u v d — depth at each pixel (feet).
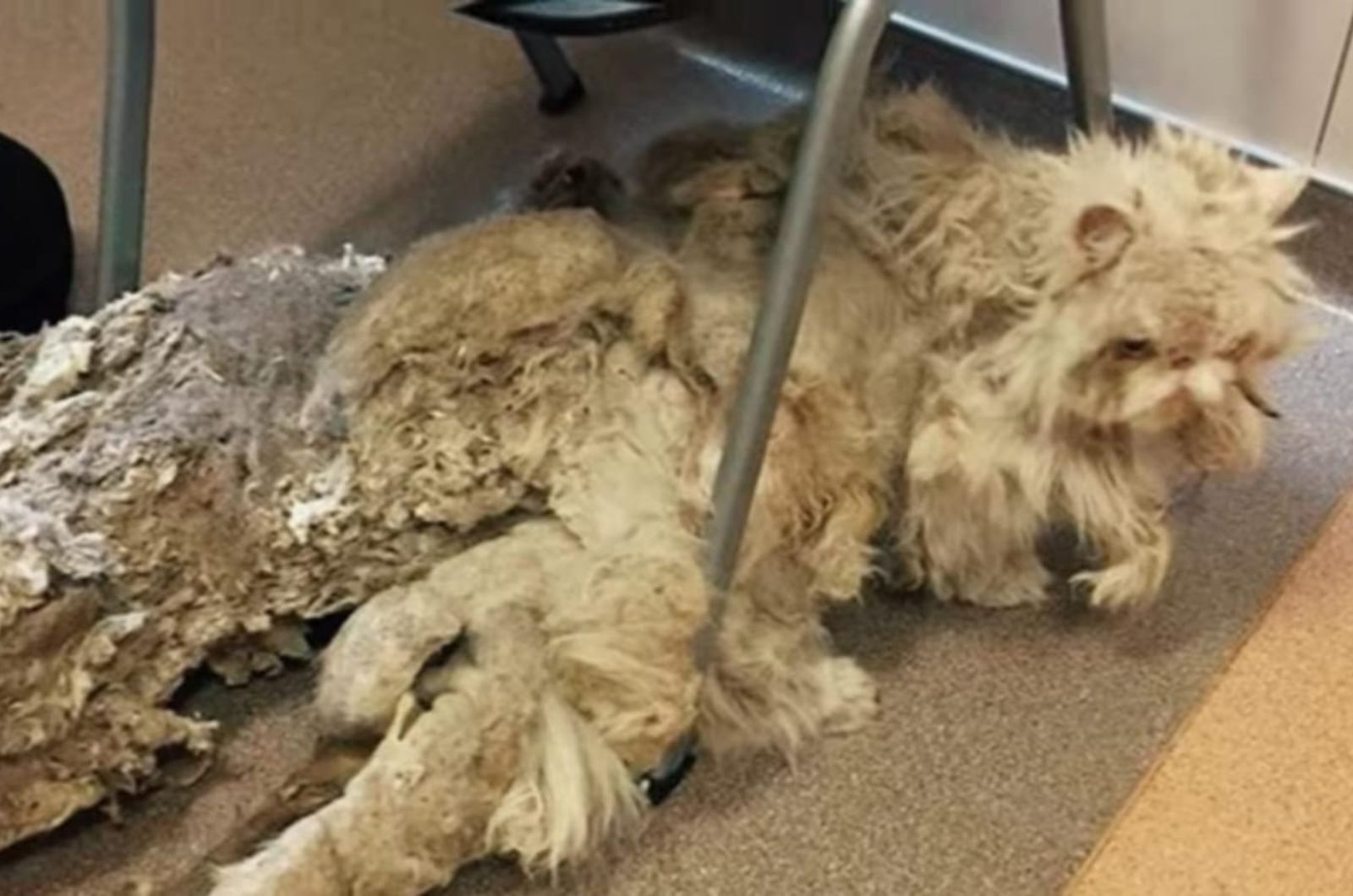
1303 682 3.79
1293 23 4.30
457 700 3.22
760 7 5.08
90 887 3.38
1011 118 4.88
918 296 3.53
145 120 3.94
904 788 3.59
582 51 5.26
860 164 3.55
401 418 3.41
